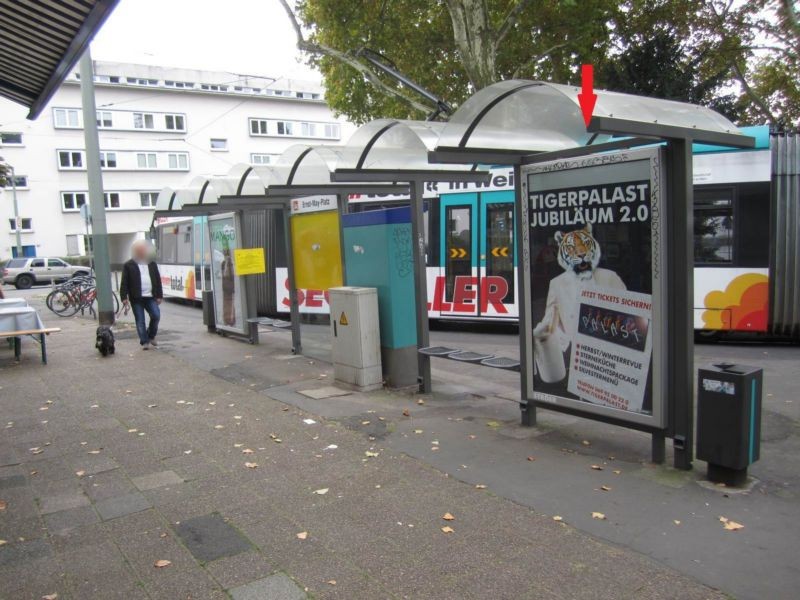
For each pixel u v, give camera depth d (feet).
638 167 15.29
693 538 12.13
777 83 68.80
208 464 16.93
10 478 16.25
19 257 123.85
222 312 39.34
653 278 15.30
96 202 45.14
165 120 153.38
